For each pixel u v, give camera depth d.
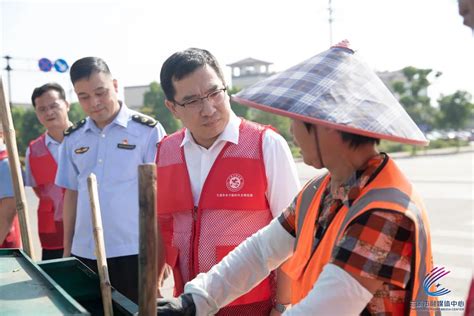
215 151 1.90
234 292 1.48
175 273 1.95
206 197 1.87
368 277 1.02
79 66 2.59
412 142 1.11
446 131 37.62
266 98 1.16
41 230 3.57
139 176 1.08
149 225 1.09
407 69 35.34
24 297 1.31
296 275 1.26
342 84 1.15
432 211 8.02
